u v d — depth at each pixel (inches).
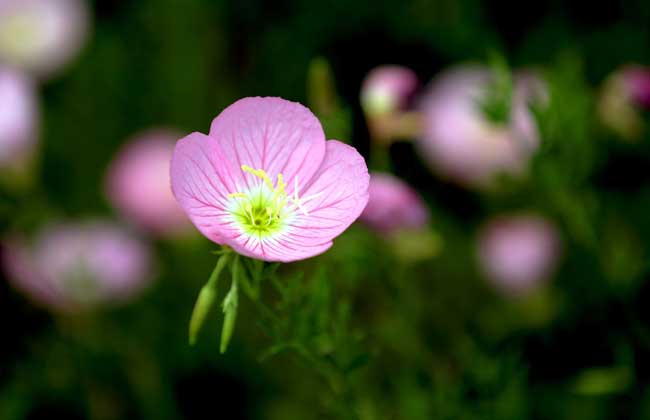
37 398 28.5
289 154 20.7
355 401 21.8
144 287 29.2
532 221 27.9
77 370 28.7
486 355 24.7
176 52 34.0
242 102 20.4
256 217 20.6
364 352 21.2
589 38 33.0
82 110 33.6
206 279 29.6
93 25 34.9
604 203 28.0
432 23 34.2
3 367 28.8
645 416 25.7
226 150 20.5
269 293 28.8
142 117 33.7
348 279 23.4
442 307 28.0
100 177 32.9
